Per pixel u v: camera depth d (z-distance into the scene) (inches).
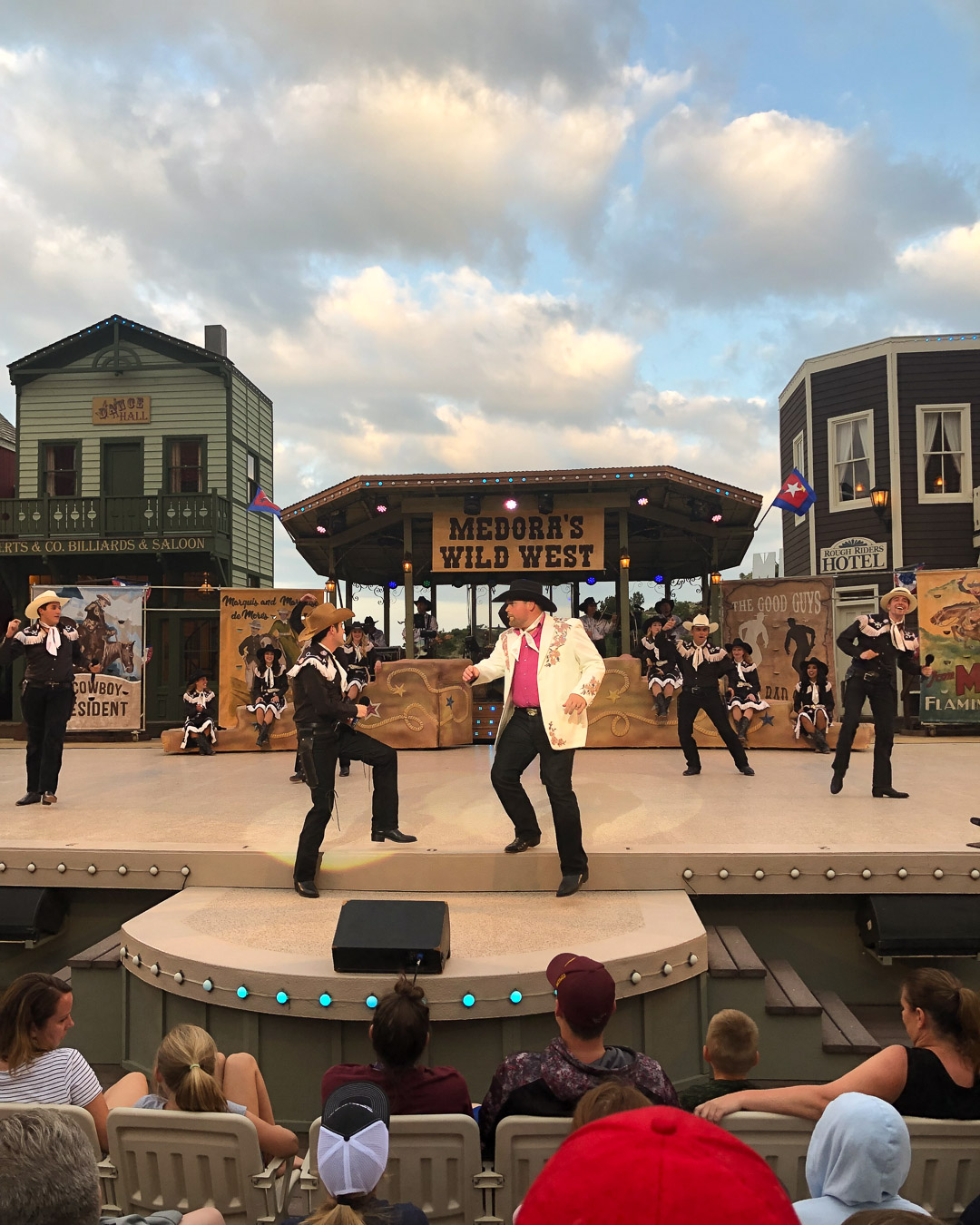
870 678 287.9
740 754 345.1
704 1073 177.0
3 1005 118.6
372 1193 79.0
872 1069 107.2
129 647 529.0
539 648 205.2
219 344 767.7
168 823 249.3
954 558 621.6
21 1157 55.9
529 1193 42.2
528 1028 160.6
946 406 620.4
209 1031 167.9
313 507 506.9
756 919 210.7
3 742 588.7
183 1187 103.8
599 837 226.2
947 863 203.2
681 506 545.6
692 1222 37.5
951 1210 101.1
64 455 732.0
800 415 697.0
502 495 510.3
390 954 156.3
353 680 426.9
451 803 282.7
